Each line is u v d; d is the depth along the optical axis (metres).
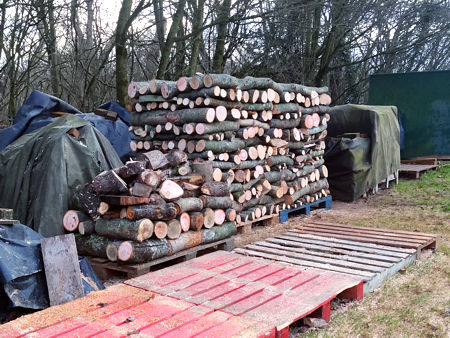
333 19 16.50
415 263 5.90
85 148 6.40
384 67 22.98
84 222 5.39
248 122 7.38
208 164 6.23
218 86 6.59
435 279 5.32
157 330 3.42
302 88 8.48
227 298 4.09
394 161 11.95
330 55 17.31
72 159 6.26
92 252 5.41
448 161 15.08
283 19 14.06
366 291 4.87
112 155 6.97
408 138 15.81
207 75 6.54
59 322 3.58
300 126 8.67
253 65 16.23
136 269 5.06
